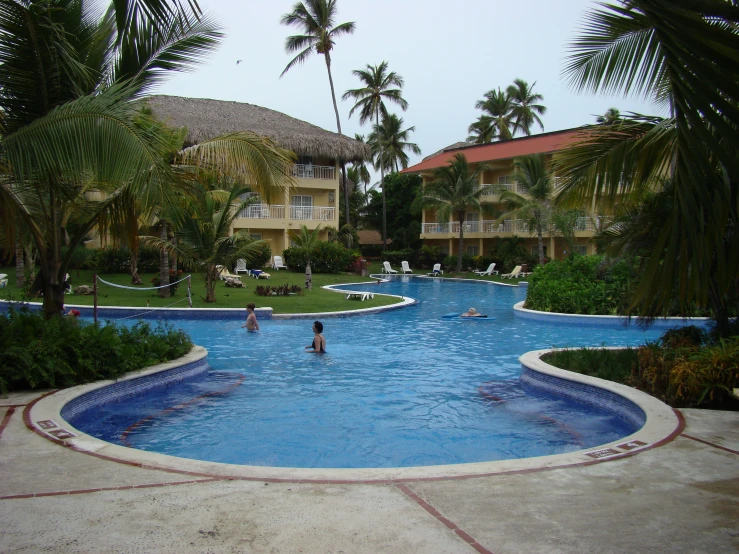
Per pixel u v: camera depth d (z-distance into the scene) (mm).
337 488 4391
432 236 45406
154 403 8875
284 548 3459
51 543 3484
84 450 5246
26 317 8969
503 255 40062
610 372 8828
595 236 9789
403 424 7957
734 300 8797
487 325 17391
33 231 9414
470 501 4172
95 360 8492
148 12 5801
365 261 36562
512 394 9570
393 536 3623
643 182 7473
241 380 10508
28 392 7586
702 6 2838
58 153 7309
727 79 3043
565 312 18641
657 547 3504
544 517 3912
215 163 10391
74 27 9180
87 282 24594
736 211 4348
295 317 18016
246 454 6777
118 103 7754
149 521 3801
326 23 43906
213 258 19188
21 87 8148
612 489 4414
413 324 17500
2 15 7535
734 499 4238
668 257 4148
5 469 4758
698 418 6406
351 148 37469
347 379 10648
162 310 17688
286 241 37906
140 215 10422
